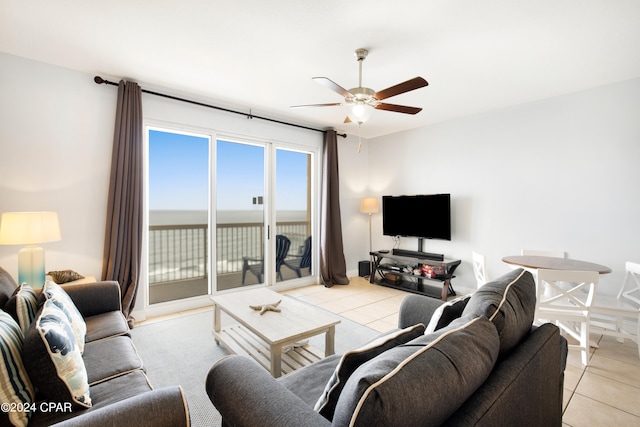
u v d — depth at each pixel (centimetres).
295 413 93
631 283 306
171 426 97
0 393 107
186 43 250
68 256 295
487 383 91
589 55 262
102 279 305
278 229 472
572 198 341
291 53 265
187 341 283
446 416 77
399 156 518
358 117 278
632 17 210
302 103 391
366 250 573
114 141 309
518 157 382
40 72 281
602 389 213
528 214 374
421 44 247
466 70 292
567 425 179
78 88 299
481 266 321
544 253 342
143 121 333
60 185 291
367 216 573
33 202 279
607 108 320
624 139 310
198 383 218
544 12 206
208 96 367
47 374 116
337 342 285
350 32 232
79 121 300
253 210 441
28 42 250
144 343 279
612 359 254
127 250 315
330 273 495
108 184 315
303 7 204
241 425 97
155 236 379
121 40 247
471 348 91
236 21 221
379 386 68
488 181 409
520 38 237
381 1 198
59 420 116
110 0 199
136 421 94
